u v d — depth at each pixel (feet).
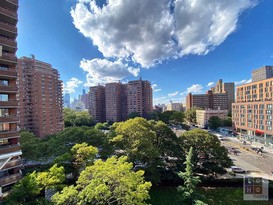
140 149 94.17
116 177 51.88
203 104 499.10
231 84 503.20
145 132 104.01
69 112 349.00
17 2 82.79
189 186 69.62
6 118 76.95
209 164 98.12
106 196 48.85
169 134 112.88
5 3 79.25
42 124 227.81
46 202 52.60
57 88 259.39
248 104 247.50
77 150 84.38
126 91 425.69
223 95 488.44
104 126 300.61
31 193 57.31
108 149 103.91
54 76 248.32
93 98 428.97
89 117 346.54
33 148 111.24
